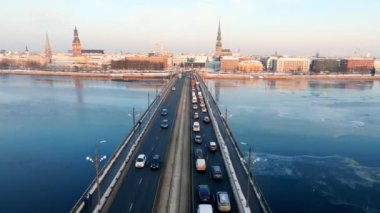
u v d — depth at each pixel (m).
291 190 79.44
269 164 96.00
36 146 109.06
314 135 128.00
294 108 185.00
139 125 108.62
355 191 79.31
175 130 103.62
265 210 51.78
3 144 110.94
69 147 108.31
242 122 148.38
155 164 69.06
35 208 68.44
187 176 66.06
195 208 53.34
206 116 125.06
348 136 127.38
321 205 72.56
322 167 94.12
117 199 55.75
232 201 56.03
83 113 161.12
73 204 70.38
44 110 168.12
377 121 153.88
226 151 80.38
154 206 53.66
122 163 71.25
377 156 104.62
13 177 83.75
